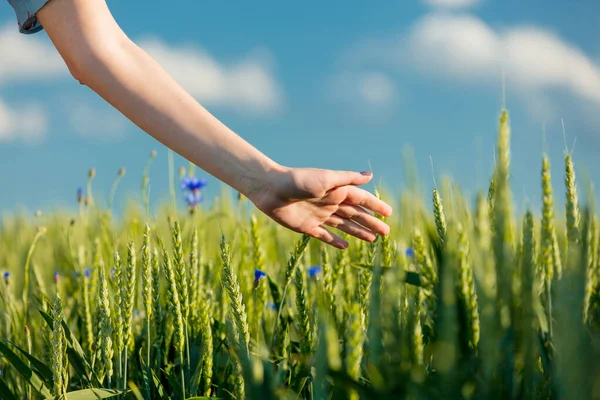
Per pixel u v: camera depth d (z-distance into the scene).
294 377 1.32
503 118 1.00
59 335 1.26
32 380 1.31
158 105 1.39
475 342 1.08
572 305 0.97
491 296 1.00
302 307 1.33
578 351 0.94
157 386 1.35
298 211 1.42
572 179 1.13
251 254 1.66
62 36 1.41
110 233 1.98
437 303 1.15
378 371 1.06
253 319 1.49
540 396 1.11
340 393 1.07
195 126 1.39
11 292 1.70
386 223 1.45
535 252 1.12
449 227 1.11
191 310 1.46
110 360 1.33
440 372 1.04
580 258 1.01
